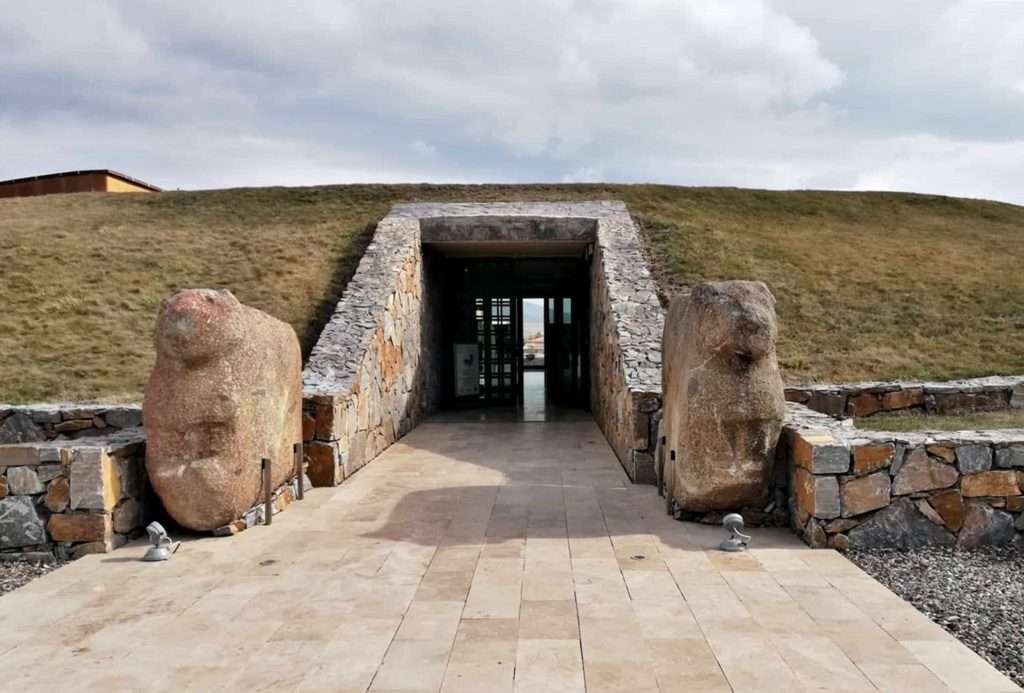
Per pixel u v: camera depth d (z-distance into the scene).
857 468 5.58
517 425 12.77
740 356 5.92
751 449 5.98
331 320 10.36
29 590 4.83
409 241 13.09
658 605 4.40
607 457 9.59
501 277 16.11
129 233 16.58
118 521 5.84
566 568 5.12
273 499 6.77
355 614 4.32
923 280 15.07
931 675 3.49
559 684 3.43
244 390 6.13
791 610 4.31
